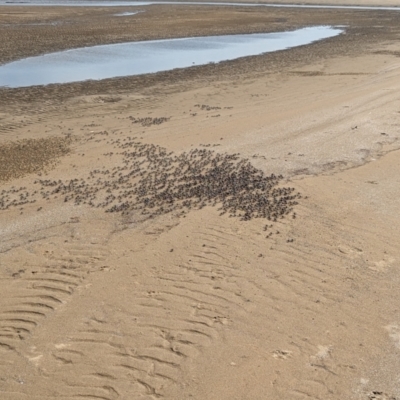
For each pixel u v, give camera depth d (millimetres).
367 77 20844
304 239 8008
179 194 9688
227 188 9781
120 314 6551
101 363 5816
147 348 6000
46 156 12469
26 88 20328
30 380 5625
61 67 24672
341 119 13531
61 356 5930
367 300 6633
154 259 7660
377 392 5293
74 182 10617
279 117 14273
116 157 11977
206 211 8984
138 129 14648
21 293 7016
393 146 11438
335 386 5379
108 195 9883
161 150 12203
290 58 27047
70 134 14484
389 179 9844
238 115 15484
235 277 7188
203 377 5566
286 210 8844
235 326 6285
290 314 6445
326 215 8656
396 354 5750
